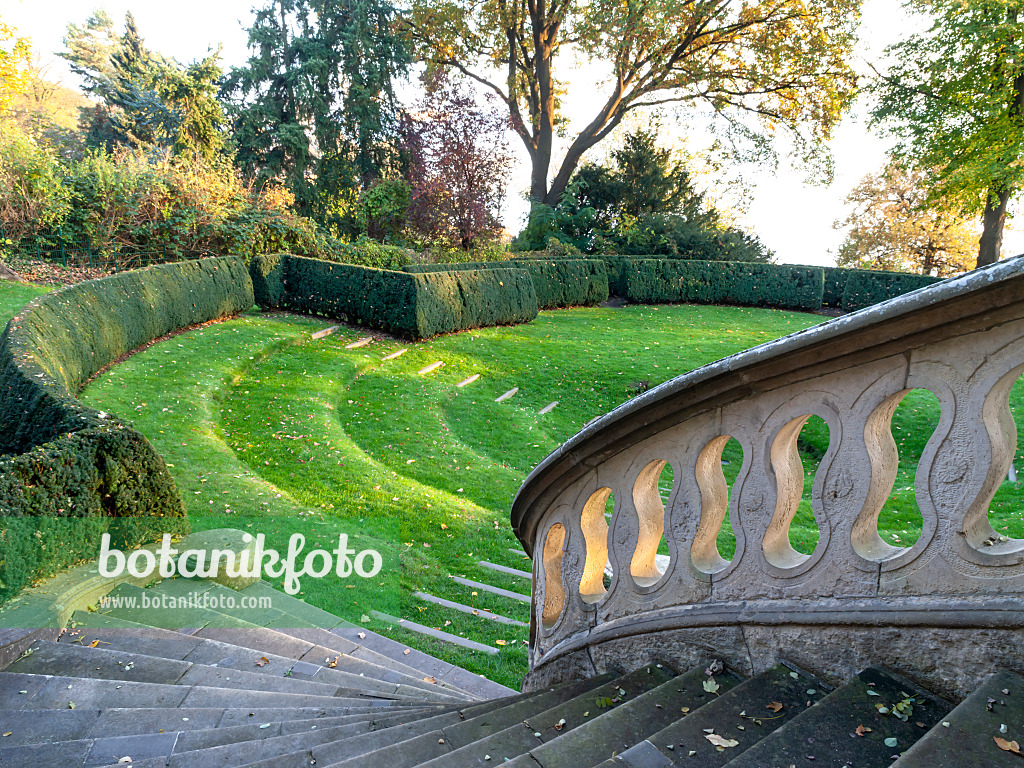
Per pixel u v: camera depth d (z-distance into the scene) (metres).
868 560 1.97
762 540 2.27
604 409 15.85
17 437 6.64
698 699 2.28
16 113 32.06
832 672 2.08
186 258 19.16
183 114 28.72
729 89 32.47
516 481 11.38
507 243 35.00
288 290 20.11
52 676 3.76
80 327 11.91
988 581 1.71
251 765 2.67
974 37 23.34
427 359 17.52
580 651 3.15
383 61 38.28
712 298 29.73
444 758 2.27
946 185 26.72
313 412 12.80
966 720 1.57
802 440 13.09
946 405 1.76
